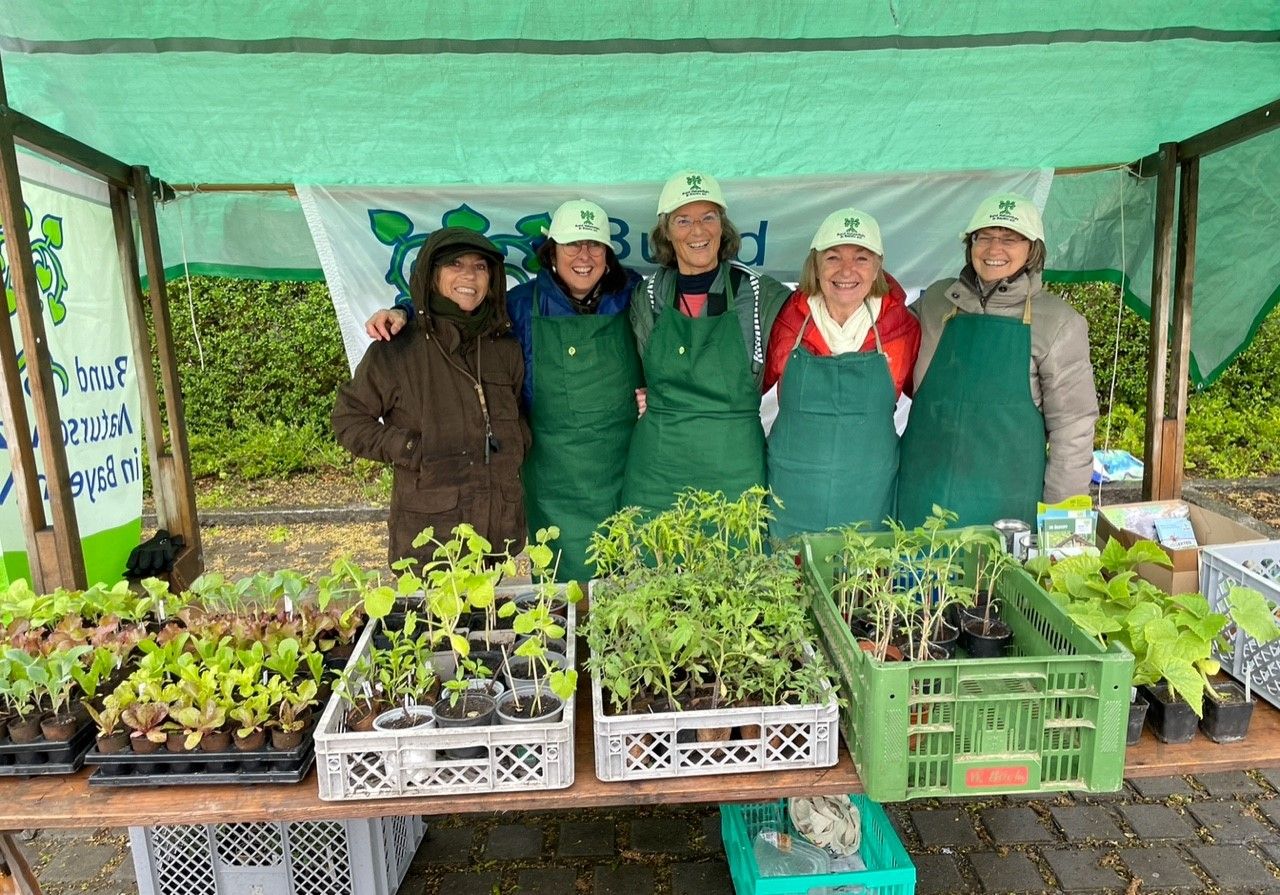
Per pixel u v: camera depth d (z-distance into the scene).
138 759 1.81
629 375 3.46
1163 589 2.42
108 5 2.40
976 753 1.72
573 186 4.02
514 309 3.47
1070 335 3.06
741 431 3.32
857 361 3.14
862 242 2.97
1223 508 7.20
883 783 1.70
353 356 4.26
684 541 2.33
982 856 2.99
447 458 3.18
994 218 2.97
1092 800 3.28
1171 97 3.15
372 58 2.73
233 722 1.90
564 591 2.55
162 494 3.97
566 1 2.42
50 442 2.78
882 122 3.35
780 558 2.22
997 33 2.63
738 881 2.54
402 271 4.19
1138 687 1.95
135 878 2.97
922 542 2.31
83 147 3.25
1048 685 1.70
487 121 3.26
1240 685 2.03
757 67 2.84
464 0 2.41
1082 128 3.48
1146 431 3.96
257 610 2.39
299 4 2.41
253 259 4.52
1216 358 4.26
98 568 3.59
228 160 3.67
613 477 3.52
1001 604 2.35
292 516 7.44
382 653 2.05
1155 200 3.93
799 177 4.05
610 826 3.18
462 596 2.23
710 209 3.16
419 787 1.74
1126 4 2.50
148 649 2.08
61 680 1.87
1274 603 1.99
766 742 1.81
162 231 4.28
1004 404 3.13
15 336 3.21
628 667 1.86
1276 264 3.88
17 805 1.75
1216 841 3.04
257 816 1.73
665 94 3.04
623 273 3.51
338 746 1.71
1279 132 3.54
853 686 1.83
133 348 3.83
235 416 8.54
